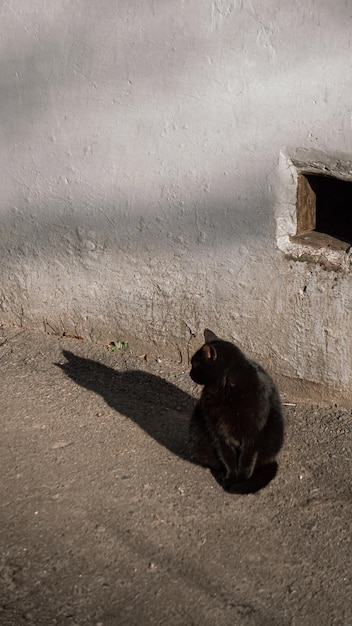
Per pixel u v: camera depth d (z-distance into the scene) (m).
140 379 5.95
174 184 5.69
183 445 5.13
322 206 5.70
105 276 6.18
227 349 4.72
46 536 4.30
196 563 4.14
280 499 4.66
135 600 3.90
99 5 5.57
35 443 5.09
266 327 5.65
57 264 6.35
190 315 5.93
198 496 4.65
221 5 5.16
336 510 4.57
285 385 5.71
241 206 5.51
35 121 6.06
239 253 5.61
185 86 5.45
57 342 6.44
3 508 4.51
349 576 4.08
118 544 4.26
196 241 5.73
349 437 5.27
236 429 4.64
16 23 5.89
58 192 6.15
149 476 4.80
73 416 5.41
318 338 5.48
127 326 6.23
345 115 5.00
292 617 3.81
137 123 5.70
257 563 4.15
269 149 5.30
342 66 4.91
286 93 5.13
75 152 5.98
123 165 5.84
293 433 5.29
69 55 5.79
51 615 3.82
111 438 5.18
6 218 6.42
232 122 5.37
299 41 4.99
